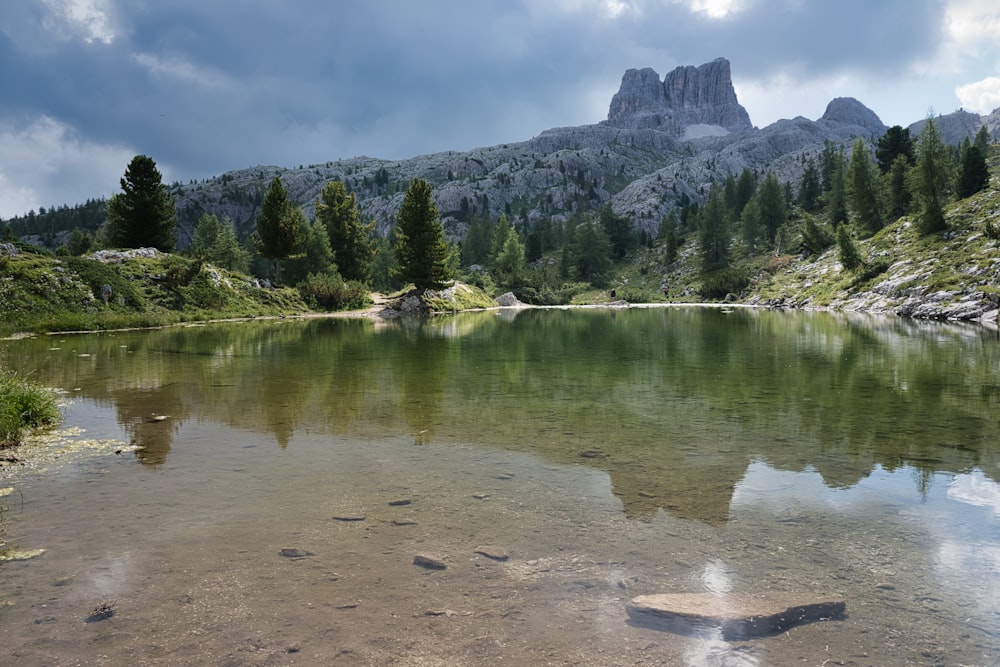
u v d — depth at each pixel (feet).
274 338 92.89
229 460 25.45
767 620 12.84
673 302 331.16
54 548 16.78
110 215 193.98
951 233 180.24
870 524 18.24
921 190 211.41
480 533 17.67
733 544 16.87
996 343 75.31
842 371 51.60
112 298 124.98
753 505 19.89
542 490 21.45
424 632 12.51
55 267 120.78
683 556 16.11
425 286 209.87
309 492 21.35
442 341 87.15
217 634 12.48
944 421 32.04
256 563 15.75
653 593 14.12
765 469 23.82
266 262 375.25
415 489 21.63
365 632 12.51
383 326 129.08
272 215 192.95
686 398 39.42
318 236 236.84
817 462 24.71
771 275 306.55
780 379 47.47
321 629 12.64
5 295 105.50
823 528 17.97
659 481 22.40
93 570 15.44
